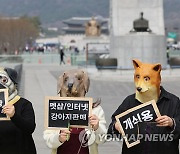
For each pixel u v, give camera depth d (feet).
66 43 499.51
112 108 61.26
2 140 22.81
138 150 22.29
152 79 21.89
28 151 23.17
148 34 107.24
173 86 89.45
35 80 105.81
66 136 22.11
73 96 22.74
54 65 183.11
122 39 108.58
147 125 21.75
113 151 37.29
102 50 197.47
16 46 361.71
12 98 23.00
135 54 107.65
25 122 22.56
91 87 88.58
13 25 366.22
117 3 116.06
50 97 22.27
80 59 196.44
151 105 21.71
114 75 104.22
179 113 22.47
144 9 115.96
